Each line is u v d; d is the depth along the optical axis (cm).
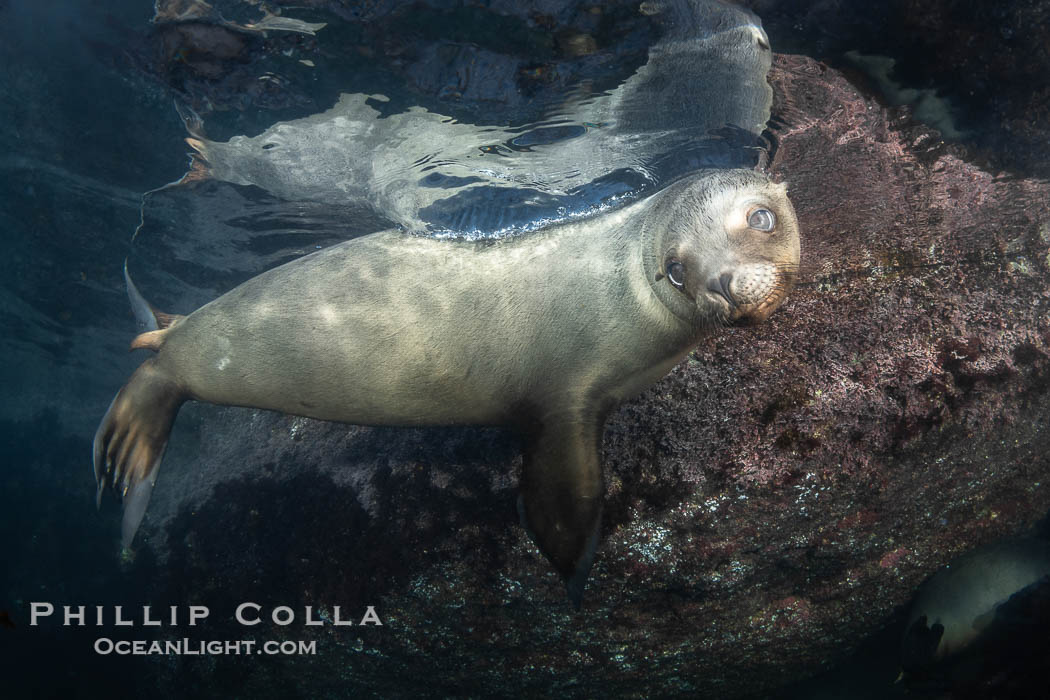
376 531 172
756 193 124
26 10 166
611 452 154
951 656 161
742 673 171
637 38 141
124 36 159
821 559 159
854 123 159
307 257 148
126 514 146
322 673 188
